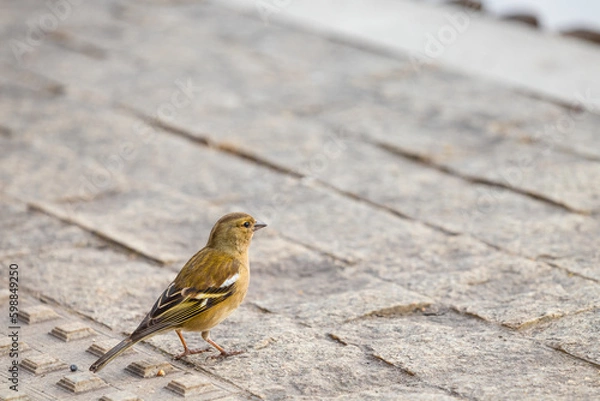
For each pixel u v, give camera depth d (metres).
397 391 9.13
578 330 10.38
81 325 10.54
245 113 18.70
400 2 26.36
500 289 11.72
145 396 9.10
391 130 17.88
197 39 23.28
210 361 9.88
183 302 9.38
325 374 9.57
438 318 10.98
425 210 14.52
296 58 22.09
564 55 22.38
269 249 13.15
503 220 14.03
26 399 8.88
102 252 13.02
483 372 9.50
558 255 12.70
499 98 19.62
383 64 21.73
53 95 19.44
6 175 15.62
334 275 12.38
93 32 23.53
